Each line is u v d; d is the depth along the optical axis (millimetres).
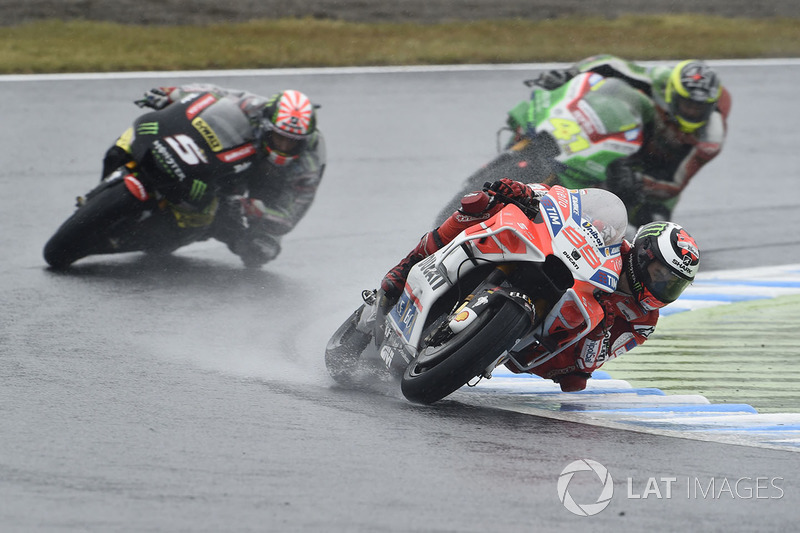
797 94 50844
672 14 61188
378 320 19031
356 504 13617
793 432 17875
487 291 16562
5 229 28578
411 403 17969
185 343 20938
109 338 20797
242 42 50219
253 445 15367
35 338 20391
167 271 26141
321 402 17641
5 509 13023
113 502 13328
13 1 52938
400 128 41688
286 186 26469
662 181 28578
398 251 29734
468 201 17188
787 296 27734
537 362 18156
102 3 53969
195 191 24734
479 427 16828
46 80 43625
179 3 55156
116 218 24844
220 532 12695
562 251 16703
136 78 44438
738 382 21031
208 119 25000
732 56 55438
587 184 26359
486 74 49250
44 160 35094
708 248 32500
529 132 27109
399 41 52688
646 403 19328
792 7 64250
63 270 25438
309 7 56562
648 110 27922
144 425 15969
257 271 26938
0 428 15508
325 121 41688
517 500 14070
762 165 41688
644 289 17344
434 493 14086
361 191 34969
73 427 15742
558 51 52719
